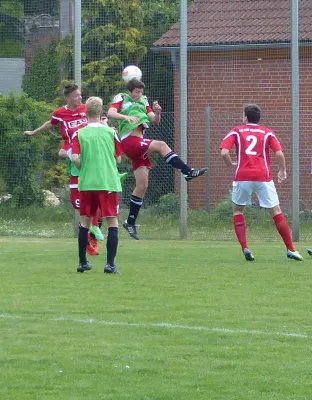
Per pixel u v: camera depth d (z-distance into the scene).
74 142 25.16
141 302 20.89
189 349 16.27
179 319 18.86
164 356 15.77
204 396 13.40
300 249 34.62
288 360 15.53
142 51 50.41
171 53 48.28
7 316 19.19
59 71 54.44
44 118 48.94
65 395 13.47
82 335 17.38
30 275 25.61
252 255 31.17
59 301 21.03
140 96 29.06
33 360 15.47
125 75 29.89
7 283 23.89
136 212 30.16
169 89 49.09
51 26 56.34
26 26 56.72
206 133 46.47
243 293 22.27
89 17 51.53
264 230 43.12
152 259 30.11
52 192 49.25
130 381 14.23
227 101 48.31
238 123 47.75
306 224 44.25
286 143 47.28
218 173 46.97
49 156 49.38
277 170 46.59
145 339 17.03
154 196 47.22
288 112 47.69
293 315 19.31
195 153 47.75
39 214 46.34
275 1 49.50
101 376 14.52
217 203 46.16
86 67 50.47
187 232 41.00
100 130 25.28
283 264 28.53
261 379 14.35
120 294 22.03
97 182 25.12
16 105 48.03
